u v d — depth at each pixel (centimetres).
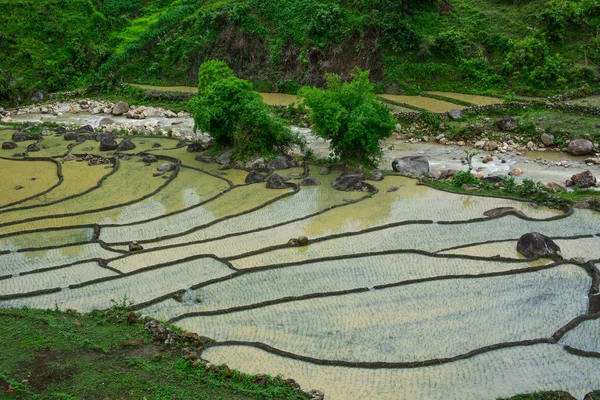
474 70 5269
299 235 2664
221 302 2100
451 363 1700
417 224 2741
